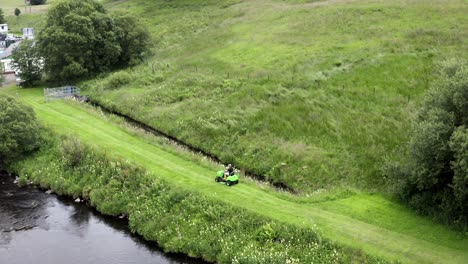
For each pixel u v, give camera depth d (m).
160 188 39.94
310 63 59.22
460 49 55.22
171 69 69.56
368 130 45.56
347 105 49.91
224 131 49.97
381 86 51.75
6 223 39.91
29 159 50.47
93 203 41.91
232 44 72.25
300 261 30.75
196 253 34.00
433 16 65.38
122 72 70.94
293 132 47.69
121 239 37.19
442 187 34.00
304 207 36.19
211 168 43.53
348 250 30.59
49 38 72.56
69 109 62.12
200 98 57.94
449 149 32.50
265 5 90.44
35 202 43.44
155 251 35.44
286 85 55.62
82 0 78.56
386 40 60.38
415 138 34.50
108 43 75.00
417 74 52.19
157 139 50.91
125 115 60.34
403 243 31.11
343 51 60.31
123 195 41.00
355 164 41.97
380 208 35.41
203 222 35.75
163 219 37.06
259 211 35.34
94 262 34.25
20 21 130.62
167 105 58.94
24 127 50.66
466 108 33.19
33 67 74.19
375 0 77.25
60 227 39.16
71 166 46.78
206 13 95.06
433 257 29.56
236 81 59.22
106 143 49.84
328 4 80.62
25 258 35.06
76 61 73.44
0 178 48.91
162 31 89.62
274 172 43.38
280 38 69.56
